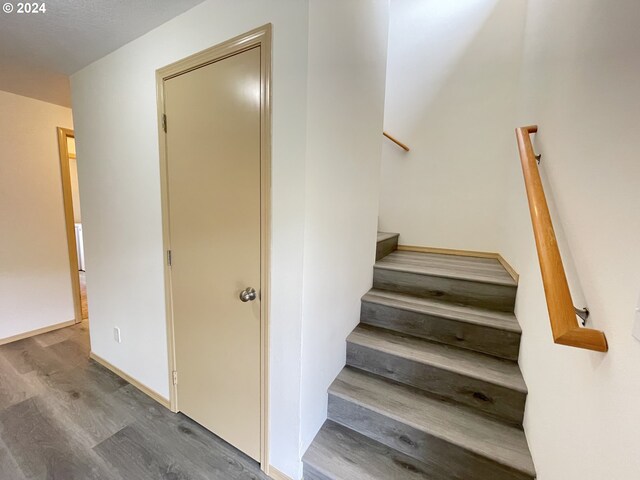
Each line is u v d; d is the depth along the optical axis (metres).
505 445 1.23
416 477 1.25
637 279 0.60
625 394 0.61
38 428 1.66
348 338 1.74
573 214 0.96
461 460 1.24
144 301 1.87
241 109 1.25
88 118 2.03
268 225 1.24
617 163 0.71
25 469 1.41
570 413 0.87
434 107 2.79
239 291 1.38
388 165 3.03
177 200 1.56
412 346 1.68
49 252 2.88
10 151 2.58
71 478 1.37
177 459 1.48
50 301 2.92
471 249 2.75
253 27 1.17
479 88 2.61
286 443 1.34
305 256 1.17
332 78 1.26
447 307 1.83
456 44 2.66
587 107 0.91
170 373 1.77
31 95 2.58
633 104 0.66
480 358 1.57
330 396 1.52
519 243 1.76
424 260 2.46
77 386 2.05
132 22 1.48
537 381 1.19
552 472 0.96
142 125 1.67
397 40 2.87
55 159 2.86
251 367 1.40
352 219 1.66
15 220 2.65
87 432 1.64
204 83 1.35
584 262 0.86
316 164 1.18
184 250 1.58
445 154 2.79
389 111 2.96
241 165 1.29
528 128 1.51
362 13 1.56
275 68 1.13
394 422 1.37
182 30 1.41
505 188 2.46
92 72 1.93
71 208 3.02
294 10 1.06
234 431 1.52
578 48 1.02
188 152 1.47
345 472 1.26
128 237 1.89
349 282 1.72
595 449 0.72
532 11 1.89
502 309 1.79
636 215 0.62
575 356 0.86
